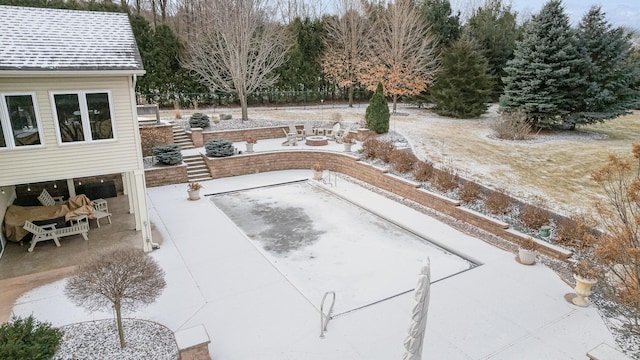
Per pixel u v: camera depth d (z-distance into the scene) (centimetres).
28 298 862
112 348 674
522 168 1575
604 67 2070
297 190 1694
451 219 1327
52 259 1043
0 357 552
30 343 605
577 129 2250
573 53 2047
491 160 1680
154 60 2759
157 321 785
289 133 2208
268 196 1612
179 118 2391
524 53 2180
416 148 1884
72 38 1032
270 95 3231
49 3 2445
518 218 1212
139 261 694
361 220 1361
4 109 904
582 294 839
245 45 2341
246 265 1032
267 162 1956
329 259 1076
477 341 738
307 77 3338
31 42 966
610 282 815
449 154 1775
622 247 650
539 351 712
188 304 850
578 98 2100
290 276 980
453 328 775
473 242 1155
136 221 1233
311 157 1980
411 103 3394
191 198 1538
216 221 1330
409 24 2862
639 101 2092
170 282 940
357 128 2323
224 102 3075
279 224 1323
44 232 1089
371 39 3175
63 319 787
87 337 705
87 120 988
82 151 1001
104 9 2689
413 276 988
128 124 1032
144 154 1914
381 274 996
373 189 1662
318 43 3334
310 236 1228
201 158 1942
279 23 3133
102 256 686
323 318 782
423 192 1446
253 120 2509
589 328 774
